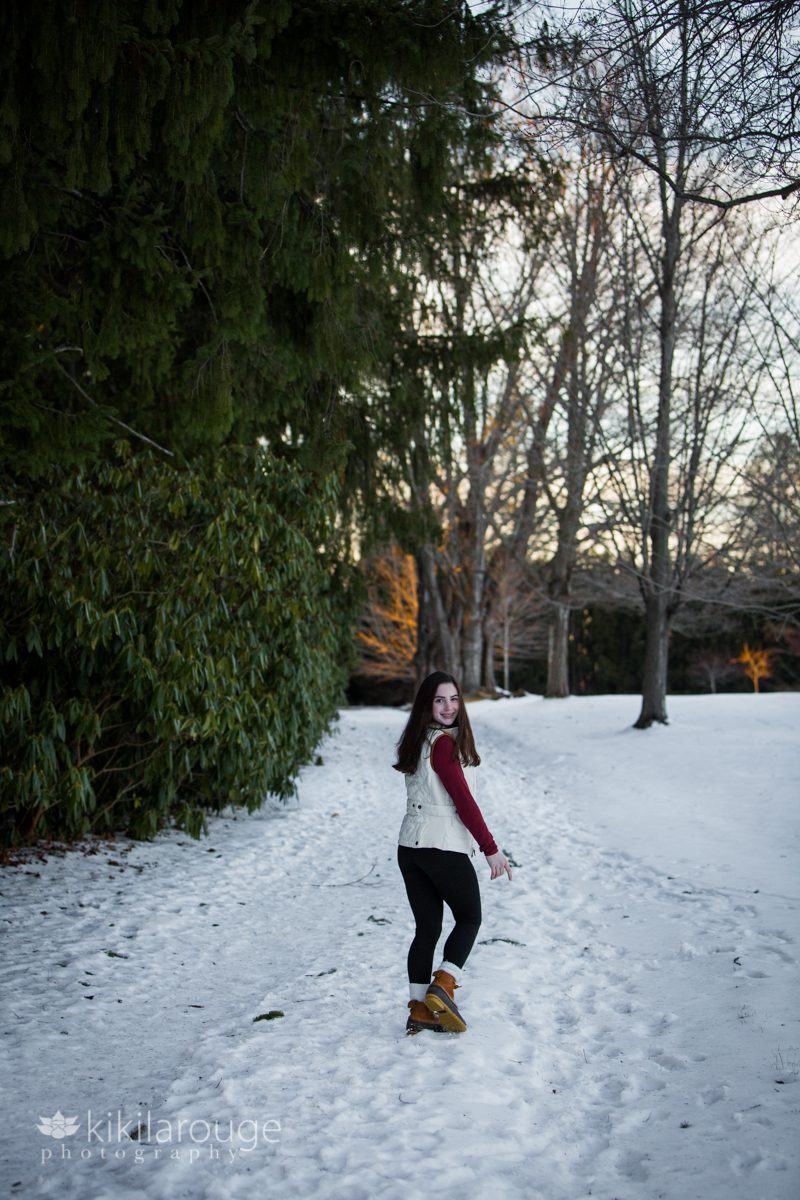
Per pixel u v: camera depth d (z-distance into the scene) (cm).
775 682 4331
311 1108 342
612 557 2442
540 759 1714
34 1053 406
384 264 1026
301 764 1465
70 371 838
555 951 564
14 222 538
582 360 2156
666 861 824
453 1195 281
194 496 830
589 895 714
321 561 1360
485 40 639
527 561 3222
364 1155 305
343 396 1164
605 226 1831
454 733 448
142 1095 364
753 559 1888
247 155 669
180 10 585
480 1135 320
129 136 531
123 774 871
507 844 923
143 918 631
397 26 629
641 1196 284
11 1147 322
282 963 548
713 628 3916
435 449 1330
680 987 486
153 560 794
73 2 480
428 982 427
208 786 947
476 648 3206
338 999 470
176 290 645
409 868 445
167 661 789
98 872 750
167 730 784
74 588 734
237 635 903
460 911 434
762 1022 421
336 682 1900
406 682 4684
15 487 763
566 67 631
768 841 880
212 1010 469
